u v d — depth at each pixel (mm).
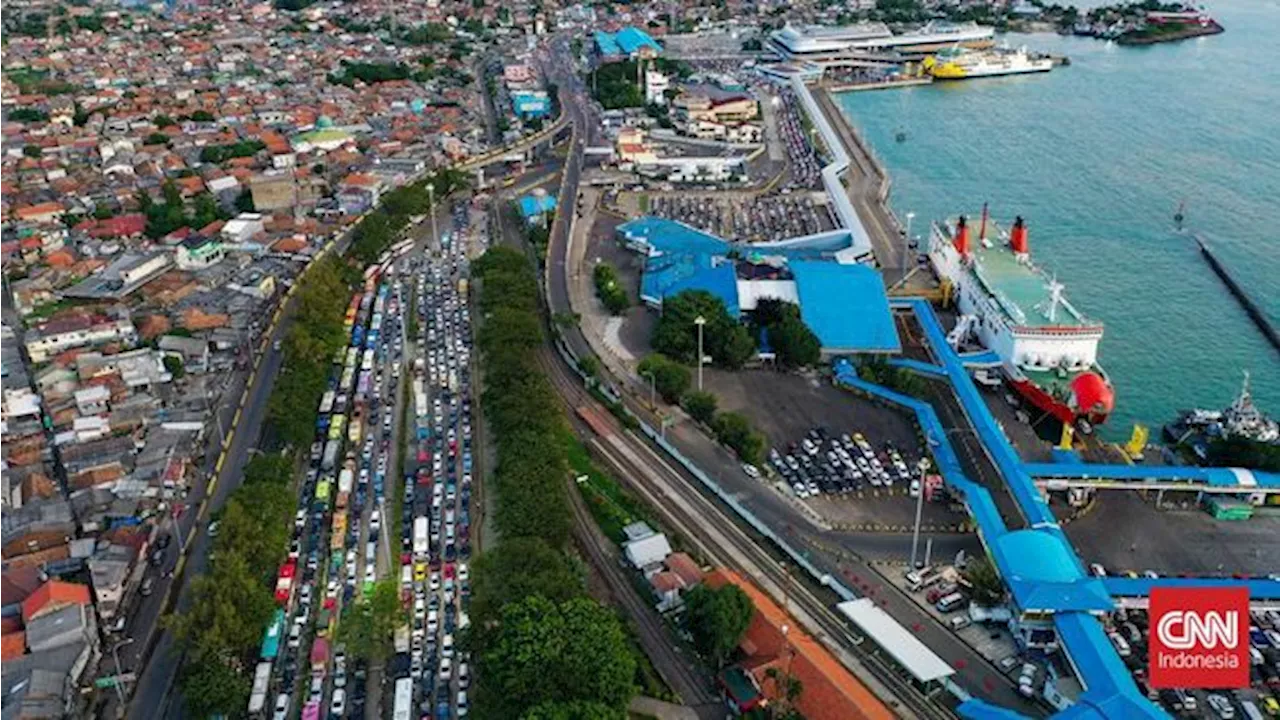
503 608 164500
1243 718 160375
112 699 169000
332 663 174750
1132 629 177875
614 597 188000
